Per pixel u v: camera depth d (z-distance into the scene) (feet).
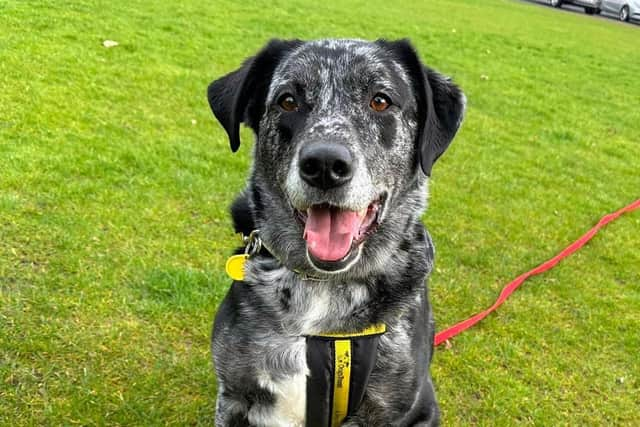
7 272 2.66
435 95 1.99
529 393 2.53
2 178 3.32
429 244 2.04
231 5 8.87
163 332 2.53
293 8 9.52
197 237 3.19
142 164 3.76
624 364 2.79
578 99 7.47
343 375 1.84
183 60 5.99
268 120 1.91
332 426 1.97
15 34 5.69
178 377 2.35
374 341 1.84
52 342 2.36
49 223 3.01
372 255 1.87
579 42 11.48
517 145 5.53
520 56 9.27
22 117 4.08
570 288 3.33
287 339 1.85
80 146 3.84
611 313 3.17
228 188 3.70
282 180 1.83
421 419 2.08
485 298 3.13
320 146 1.63
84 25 6.44
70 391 2.20
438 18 11.44
